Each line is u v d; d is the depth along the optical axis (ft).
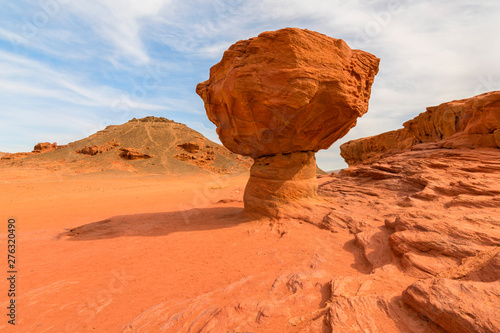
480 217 23.70
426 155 72.69
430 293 12.82
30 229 49.88
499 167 47.88
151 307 18.17
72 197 101.81
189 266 26.02
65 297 20.08
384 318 13.02
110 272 24.97
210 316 16.22
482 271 15.61
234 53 38.06
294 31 32.50
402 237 23.15
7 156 319.27
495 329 9.91
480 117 66.23
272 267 24.58
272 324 14.53
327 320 13.47
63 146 372.58
